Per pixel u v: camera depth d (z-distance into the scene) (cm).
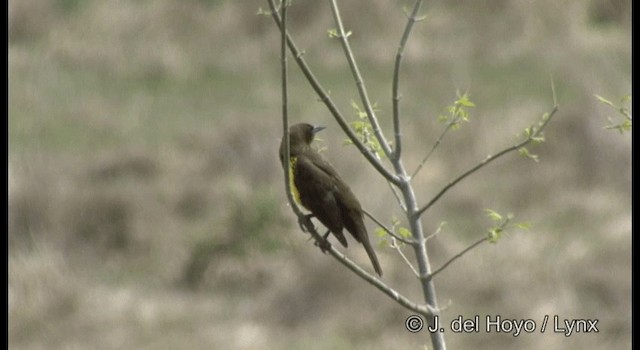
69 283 1664
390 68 2461
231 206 1755
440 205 1911
